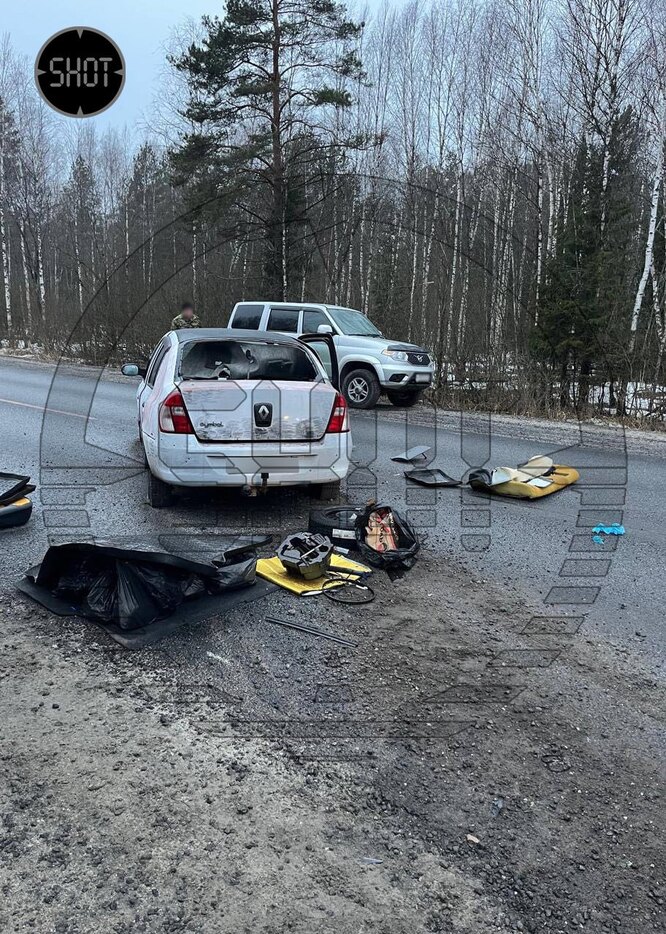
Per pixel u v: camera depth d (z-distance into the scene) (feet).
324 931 6.43
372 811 8.06
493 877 7.20
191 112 57.77
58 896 6.68
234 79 58.34
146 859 7.18
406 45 74.59
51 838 7.41
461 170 72.49
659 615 13.70
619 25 51.42
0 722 9.39
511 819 8.04
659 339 44.50
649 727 9.91
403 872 7.20
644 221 70.69
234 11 56.59
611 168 53.57
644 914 6.83
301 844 7.49
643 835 7.86
